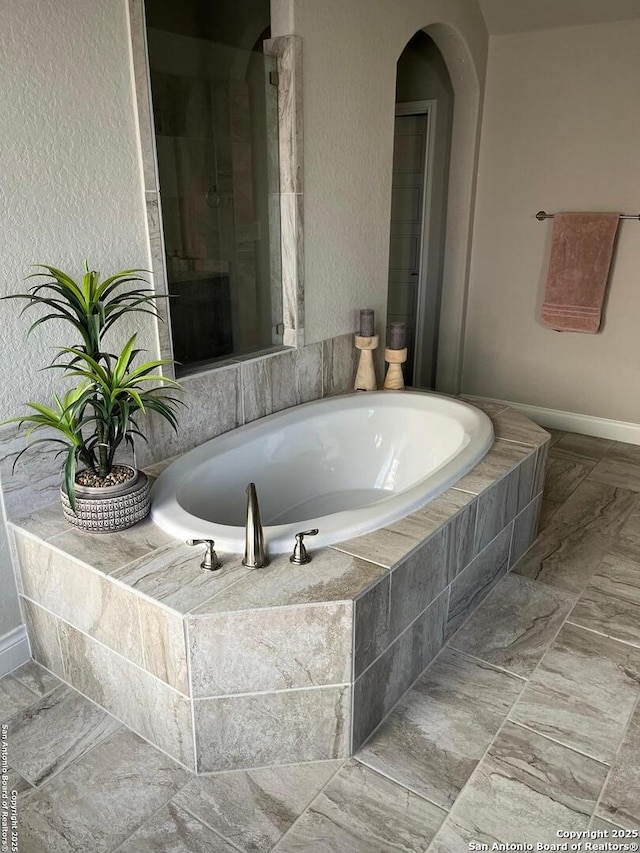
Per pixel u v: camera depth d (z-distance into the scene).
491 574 2.45
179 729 1.70
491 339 4.33
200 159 2.44
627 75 3.51
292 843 1.52
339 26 2.74
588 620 2.31
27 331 1.90
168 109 2.31
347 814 1.59
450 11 3.44
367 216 3.17
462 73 3.87
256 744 1.70
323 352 3.08
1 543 1.96
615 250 3.74
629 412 3.94
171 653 1.62
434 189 4.32
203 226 2.50
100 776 1.70
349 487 2.96
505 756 1.75
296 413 2.82
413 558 1.84
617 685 2.01
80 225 1.97
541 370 4.18
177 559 1.78
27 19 1.74
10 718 1.88
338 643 1.63
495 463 2.43
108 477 1.93
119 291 2.12
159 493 2.09
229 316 2.67
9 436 1.90
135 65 2.00
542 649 2.17
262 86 2.58
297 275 2.81
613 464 3.65
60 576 1.84
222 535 1.83
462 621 2.29
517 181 3.98
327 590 1.63
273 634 1.60
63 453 2.04
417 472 2.91
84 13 1.86
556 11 3.53
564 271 3.83
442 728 1.85
